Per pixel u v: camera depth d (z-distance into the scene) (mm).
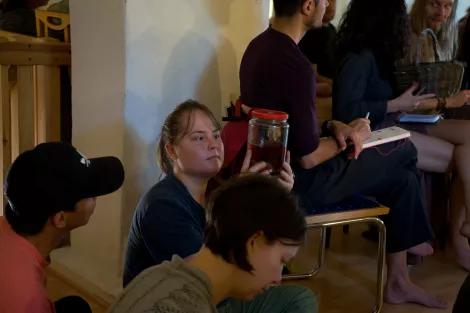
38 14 2570
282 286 1562
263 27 2590
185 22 2244
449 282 2504
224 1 2379
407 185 2154
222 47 2422
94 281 2260
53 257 2443
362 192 2152
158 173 2285
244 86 1983
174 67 2242
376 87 2340
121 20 2051
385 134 2139
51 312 1211
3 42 2336
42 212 1244
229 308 1504
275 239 996
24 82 2377
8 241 1231
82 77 2254
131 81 2111
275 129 1647
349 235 3025
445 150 2547
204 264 1049
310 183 2064
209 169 1571
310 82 1847
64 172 1268
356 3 2309
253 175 1086
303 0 1864
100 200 2285
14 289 1144
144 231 1477
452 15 2795
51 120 2451
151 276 1026
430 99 2449
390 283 2287
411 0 3562
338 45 2355
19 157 1267
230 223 1002
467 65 2828
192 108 1600
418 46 2447
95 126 2238
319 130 2127
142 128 2189
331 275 2543
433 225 2754
